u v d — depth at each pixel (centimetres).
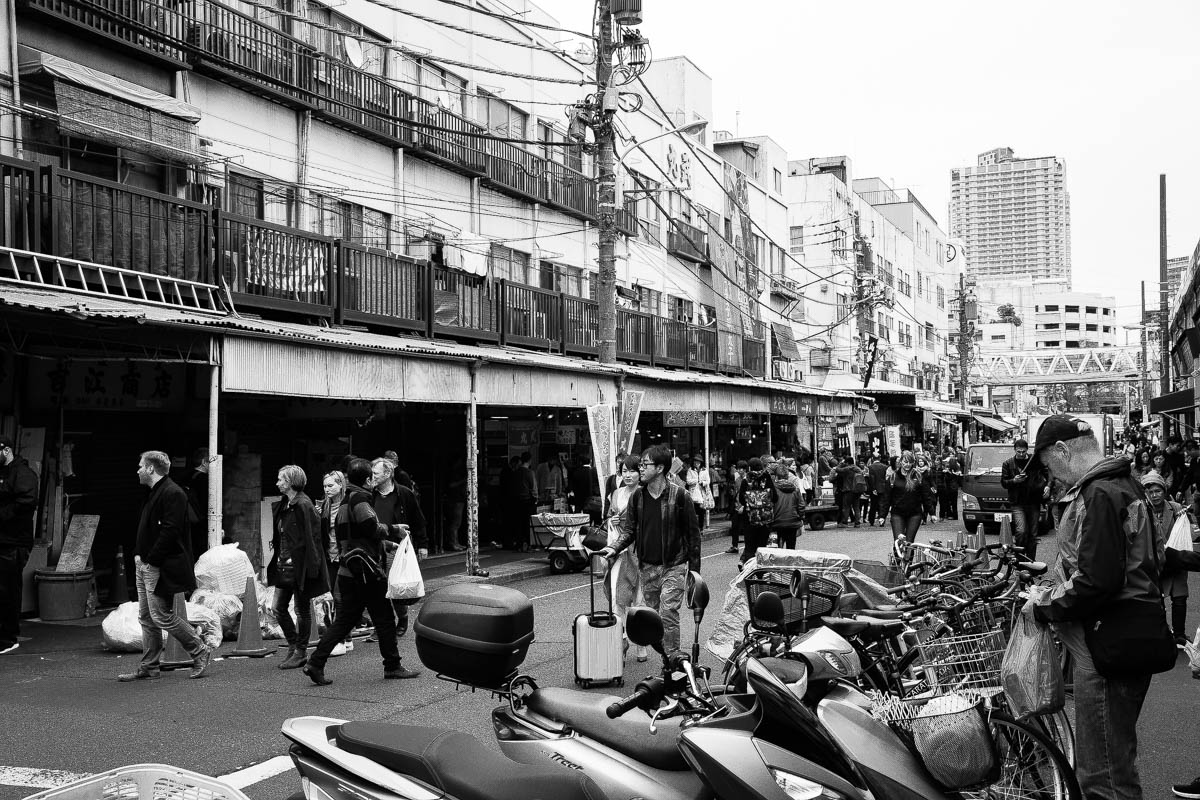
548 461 2161
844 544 2003
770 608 443
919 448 2708
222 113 1589
